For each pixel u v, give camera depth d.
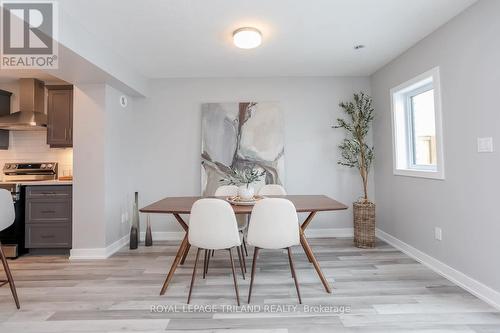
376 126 3.91
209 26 2.53
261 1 2.15
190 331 1.80
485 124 2.12
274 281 2.54
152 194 4.05
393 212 3.54
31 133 3.99
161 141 4.07
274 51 3.13
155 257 3.25
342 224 4.08
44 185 3.38
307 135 4.06
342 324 1.86
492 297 2.08
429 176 2.79
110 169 3.40
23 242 3.37
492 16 2.05
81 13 2.27
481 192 2.17
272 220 2.12
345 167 4.07
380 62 3.53
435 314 1.96
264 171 3.98
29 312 2.04
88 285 2.49
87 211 3.26
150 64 3.48
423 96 3.16
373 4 2.22
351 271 2.75
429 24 2.55
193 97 4.07
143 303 2.16
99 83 3.29
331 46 3.01
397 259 3.07
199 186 4.05
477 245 2.22
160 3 2.15
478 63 2.18
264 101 4.04
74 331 1.81
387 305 2.10
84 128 3.28
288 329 1.81
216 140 4.00
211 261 3.09
